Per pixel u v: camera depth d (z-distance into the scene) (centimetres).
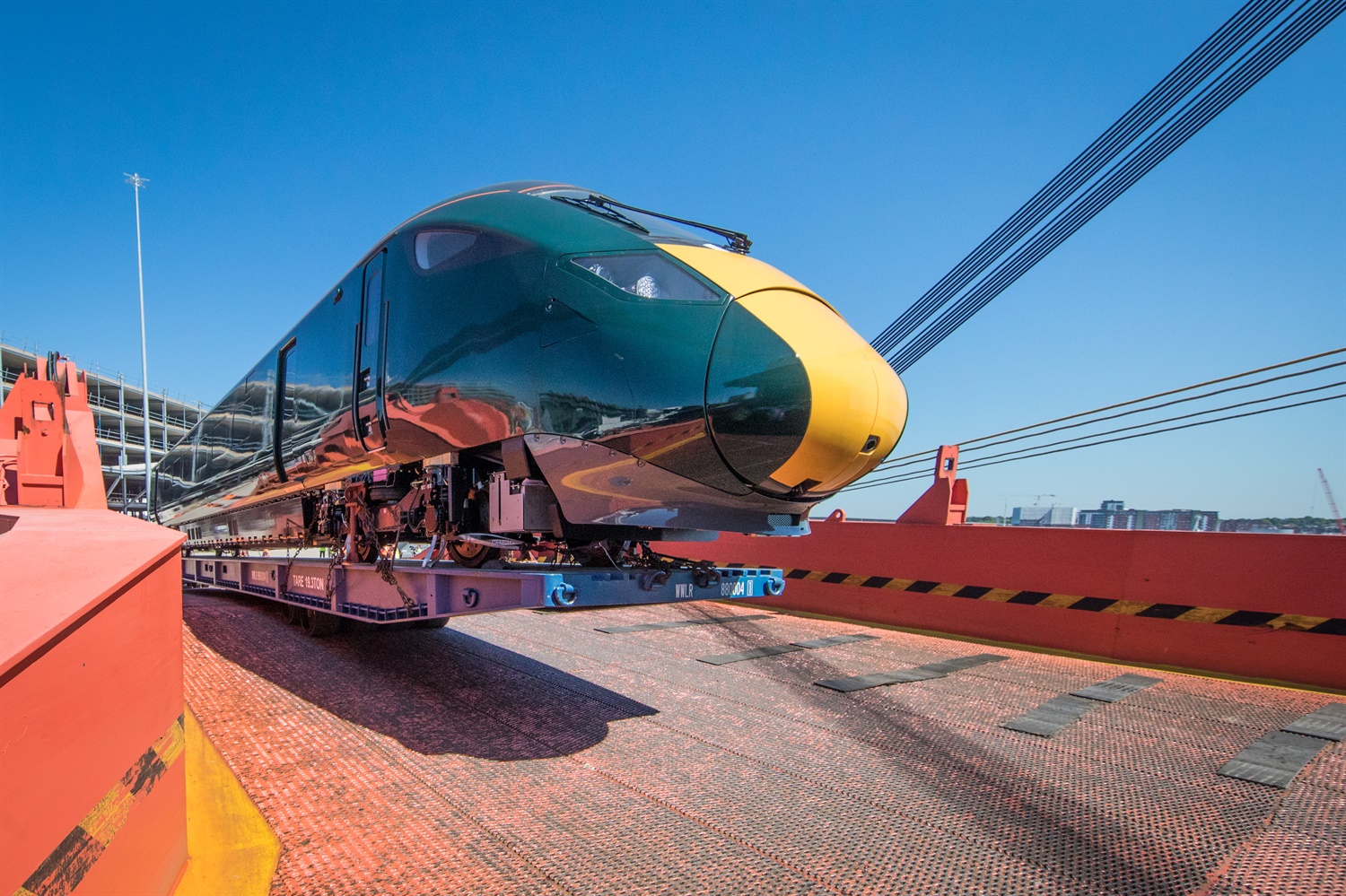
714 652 554
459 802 264
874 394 308
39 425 482
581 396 310
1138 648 532
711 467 291
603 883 208
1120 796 281
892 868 221
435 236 408
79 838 120
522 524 335
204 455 923
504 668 485
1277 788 291
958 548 646
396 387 418
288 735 339
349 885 203
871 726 369
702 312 296
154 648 158
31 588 119
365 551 509
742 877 213
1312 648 462
